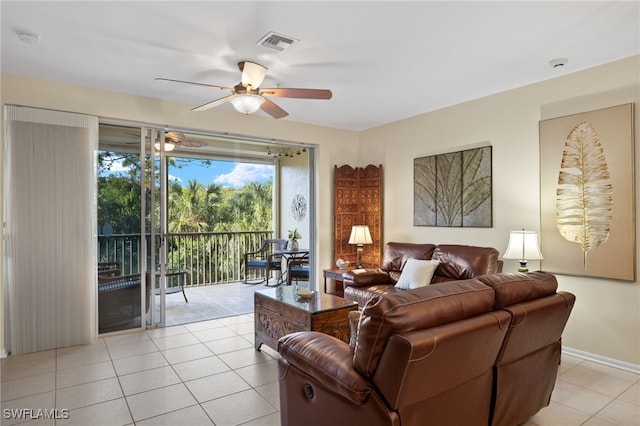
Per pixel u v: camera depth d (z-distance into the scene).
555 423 2.34
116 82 3.71
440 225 4.66
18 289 3.48
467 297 1.75
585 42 2.88
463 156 4.39
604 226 3.26
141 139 4.19
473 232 4.31
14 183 3.46
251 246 5.55
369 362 1.56
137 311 4.19
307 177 6.46
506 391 1.99
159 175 4.34
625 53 3.08
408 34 2.73
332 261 5.61
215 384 2.86
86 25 2.60
